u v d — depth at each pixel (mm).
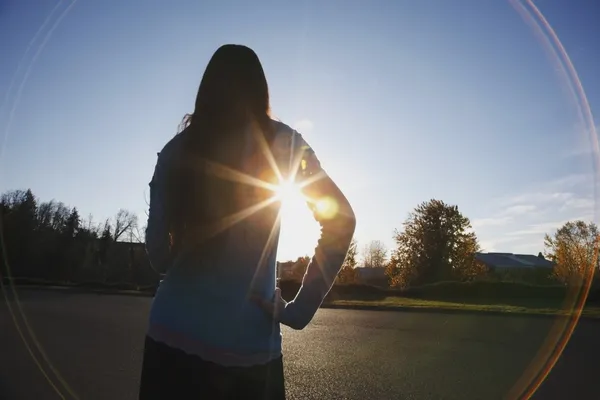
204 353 1509
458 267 40062
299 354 8180
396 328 12578
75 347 8250
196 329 1521
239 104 1636
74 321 12484
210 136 1613
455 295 27000
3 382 5531
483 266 40406
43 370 6238
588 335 11445
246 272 1568
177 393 1506
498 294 26641
